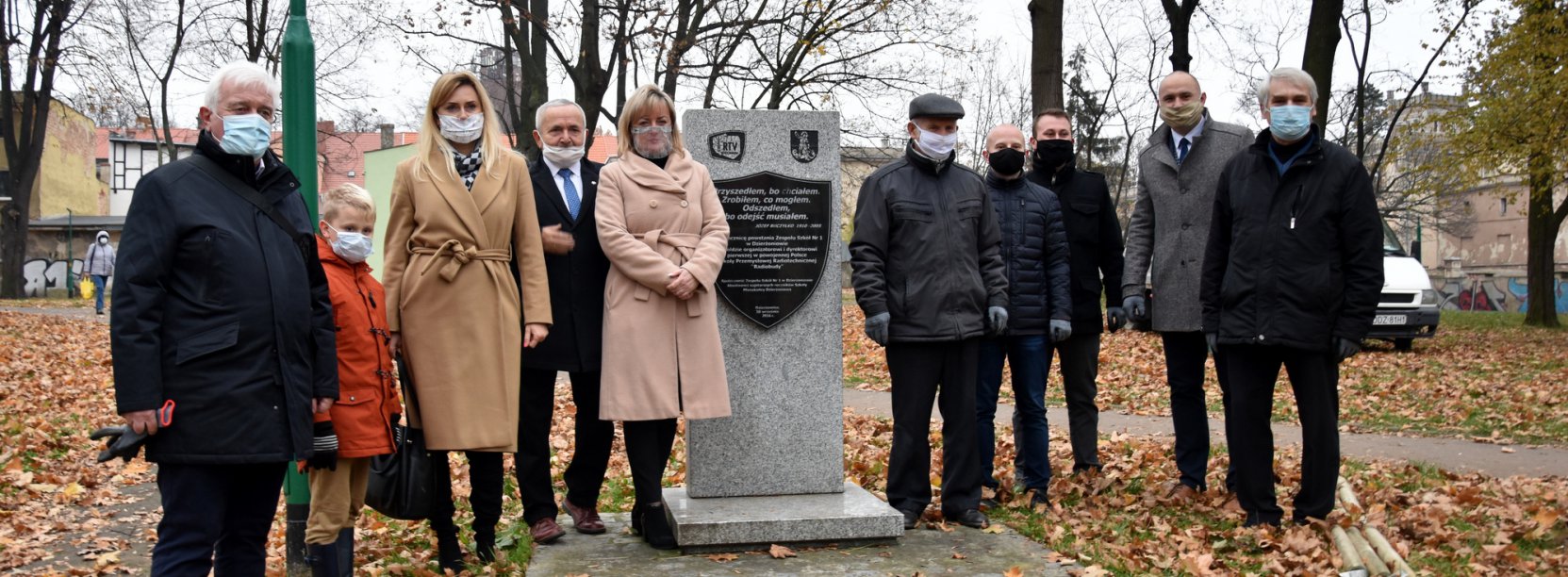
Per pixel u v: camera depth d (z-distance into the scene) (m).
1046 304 6.04
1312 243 5.04
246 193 3.53
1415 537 5.36
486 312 4.60
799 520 5.07
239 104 3.49
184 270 3.37
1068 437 8.80
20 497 7.04
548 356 5.05
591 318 5.11
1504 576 4.77
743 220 5.55
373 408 4.27
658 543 5.04
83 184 49.56
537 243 4.82
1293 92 5.02
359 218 4.27
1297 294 5.04
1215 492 6.01
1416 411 10.82
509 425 4.61
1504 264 56.09
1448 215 48.75
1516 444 8.89
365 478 4.51
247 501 3.71
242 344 3.39
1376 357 15.10
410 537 5.66
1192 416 6.19
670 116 5.10
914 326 5.40
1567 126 19.17
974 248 5.49
